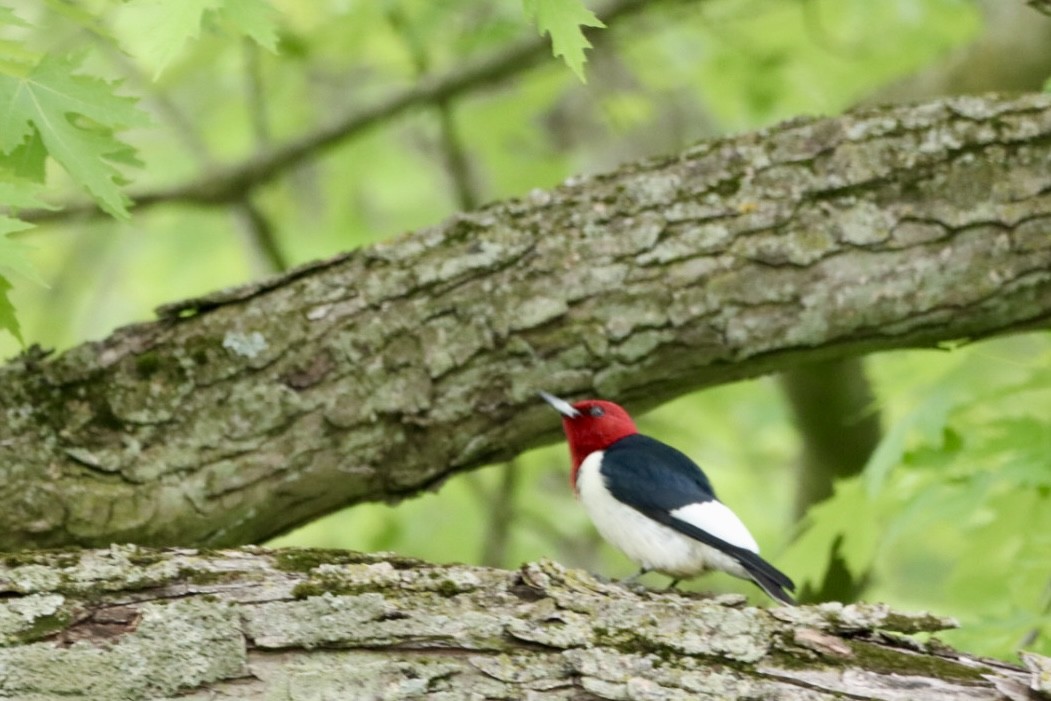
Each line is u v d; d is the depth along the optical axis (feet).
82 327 65.00
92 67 54.90
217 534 28.71
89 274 65.16
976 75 49.39
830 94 57.00
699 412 59.36
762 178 30.76
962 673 19.03
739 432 60.34
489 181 66.74
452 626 19.58
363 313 29.48
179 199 52.70
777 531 59.26
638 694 18.95
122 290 65.05
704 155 31.19
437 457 29.76
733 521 29.37
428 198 64.95
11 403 28.09
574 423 31.71
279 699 18.86
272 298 29.58
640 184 30.86
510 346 29.66
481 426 29.81
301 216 66.85
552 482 66.85
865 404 51.24
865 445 51.62
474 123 59.88
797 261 30.17
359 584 20.06
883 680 18.99
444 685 19.08
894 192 30.55
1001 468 34.45
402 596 19.95
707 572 30.17
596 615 19.81
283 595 19.77
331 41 55.11
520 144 62.23
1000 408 40.40
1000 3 49.37
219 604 19.54
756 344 30.25
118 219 26.76
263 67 59.00
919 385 37.83
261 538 29.55
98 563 20.06
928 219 30.42
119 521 27.84
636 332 29.84
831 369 50.42
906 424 35.06
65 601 19.54
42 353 28.63
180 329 29.12
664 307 29.89
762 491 60.90
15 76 26.45
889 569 60.13
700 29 57.88
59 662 18.94
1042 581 36.91
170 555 20.38
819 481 52.19
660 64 59.11
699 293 29.96
